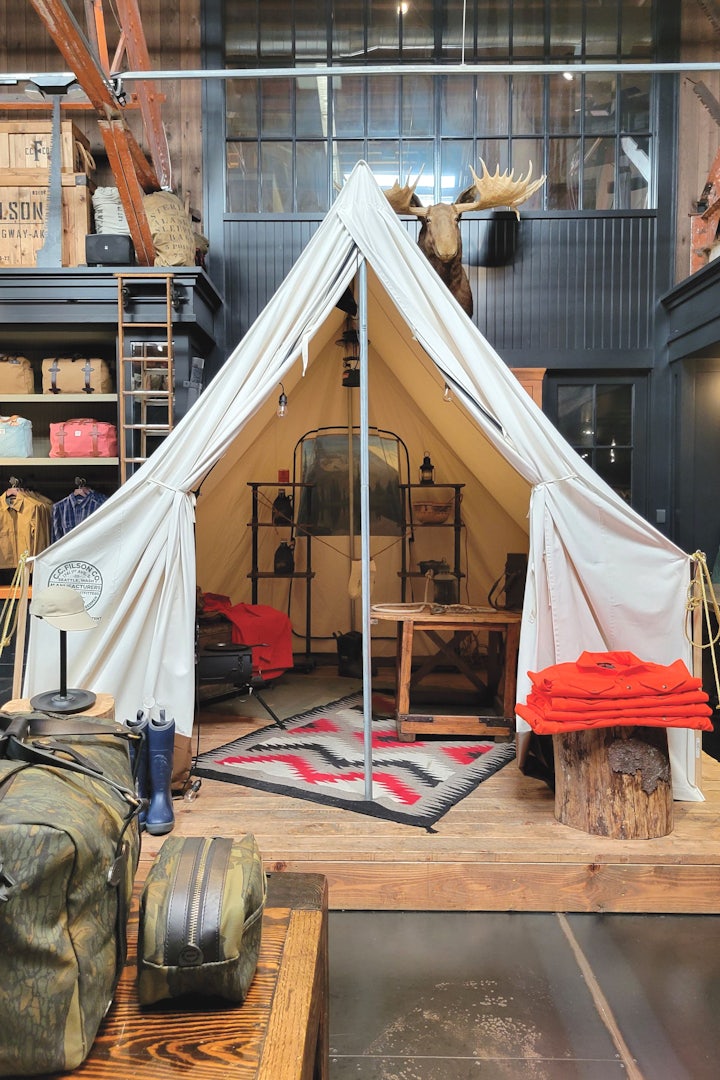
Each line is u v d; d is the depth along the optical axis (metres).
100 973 1.12
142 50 4.62
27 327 4.74
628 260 5.32
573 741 2.85
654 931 2.53
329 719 4.34
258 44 5.41
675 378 5.19
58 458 4.74
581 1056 1.94
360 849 2.66
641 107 5.36
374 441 5.79
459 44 5.41
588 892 2.64
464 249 5.30
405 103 5.40
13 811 1.08
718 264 4.36
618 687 2.76
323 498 5.83
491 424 3.17
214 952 1.17
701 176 5.30
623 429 5.43
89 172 5.21
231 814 2.97
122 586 3.17
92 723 1.50
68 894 1.09
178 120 5.39
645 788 2.75
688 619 3.15
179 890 1.22
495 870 2.64
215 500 5.67
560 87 5.36
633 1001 2.15
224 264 5.37
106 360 5.23
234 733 4.07
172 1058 1.08
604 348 5.32
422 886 2.65
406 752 3.75
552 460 3.16
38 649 3.11
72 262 4.78
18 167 4.73
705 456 5.14
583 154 5.36
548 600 3.21
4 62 5.42
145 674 3.19
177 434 3.17
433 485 5.49
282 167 5.43
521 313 5.32
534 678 2.96
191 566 3.18
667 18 5.28
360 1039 1.99
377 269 3.17
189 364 4.69
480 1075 1.87
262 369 3.22
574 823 2.85
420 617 3.94
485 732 3.91
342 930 2.53
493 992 2.19
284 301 3.19
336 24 5.41
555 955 2.38
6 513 4.78
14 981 1.03
